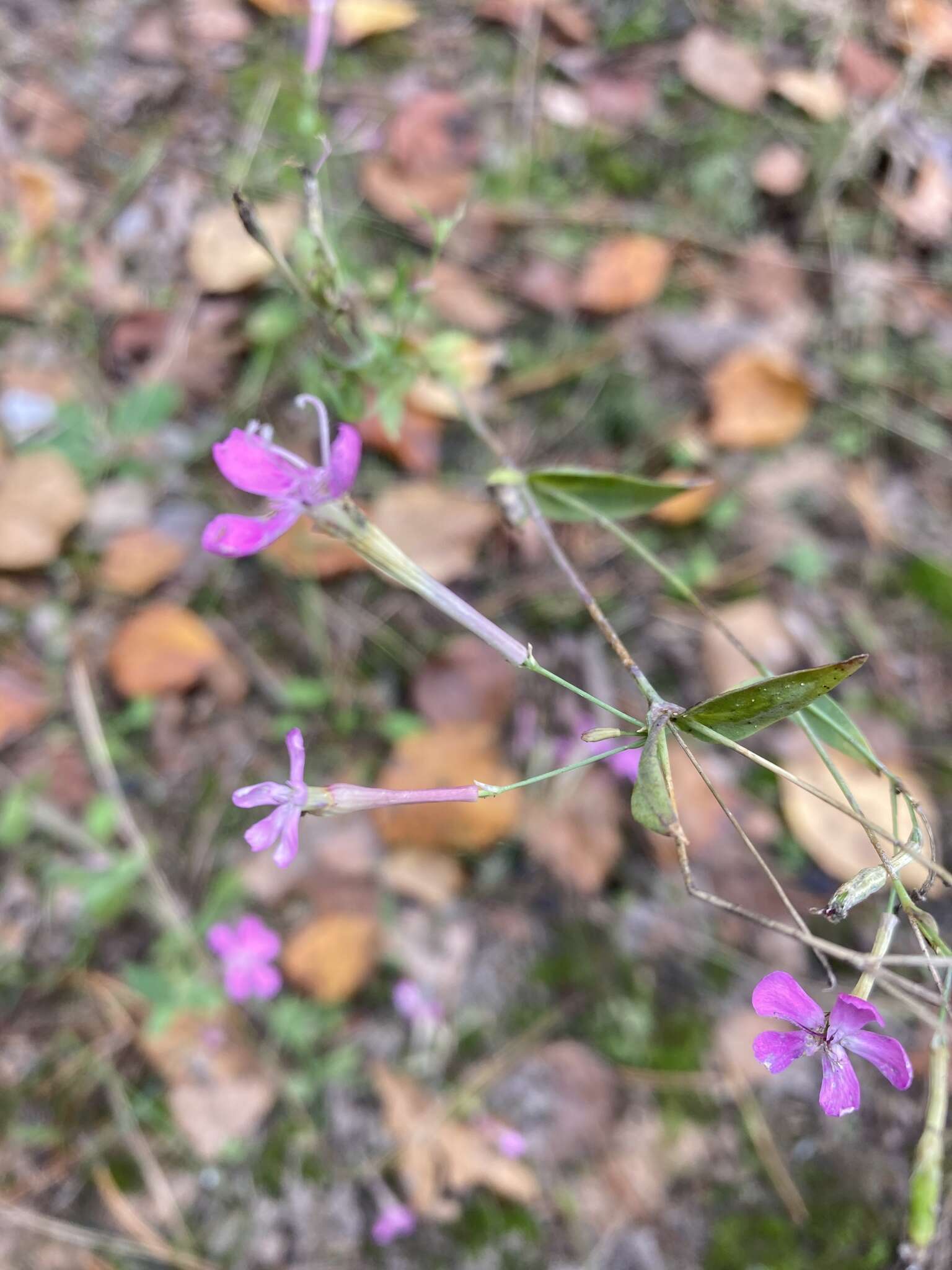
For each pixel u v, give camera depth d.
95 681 0.16
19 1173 0.13
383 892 0.15
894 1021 0.14
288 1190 0.13
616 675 0.16
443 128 0.21
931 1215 0.07
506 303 0.19
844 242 0.20
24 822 0.15
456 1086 0.14
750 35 0.23
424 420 0.18
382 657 0.16
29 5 0.22
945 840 0.15
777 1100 0.14
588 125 0.21
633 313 0.19
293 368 0.18
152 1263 0.13
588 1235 0.13
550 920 0.15
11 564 0.16
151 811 0.15
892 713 0.16
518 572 0.17
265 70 0.21
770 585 0.17
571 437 0.18
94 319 0.19
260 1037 0.14
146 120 0.21
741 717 0.08
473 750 0.15
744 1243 0.13
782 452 0.18
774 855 0.15
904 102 0.22
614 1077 0.14
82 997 0.14
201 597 0.17
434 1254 0.13
